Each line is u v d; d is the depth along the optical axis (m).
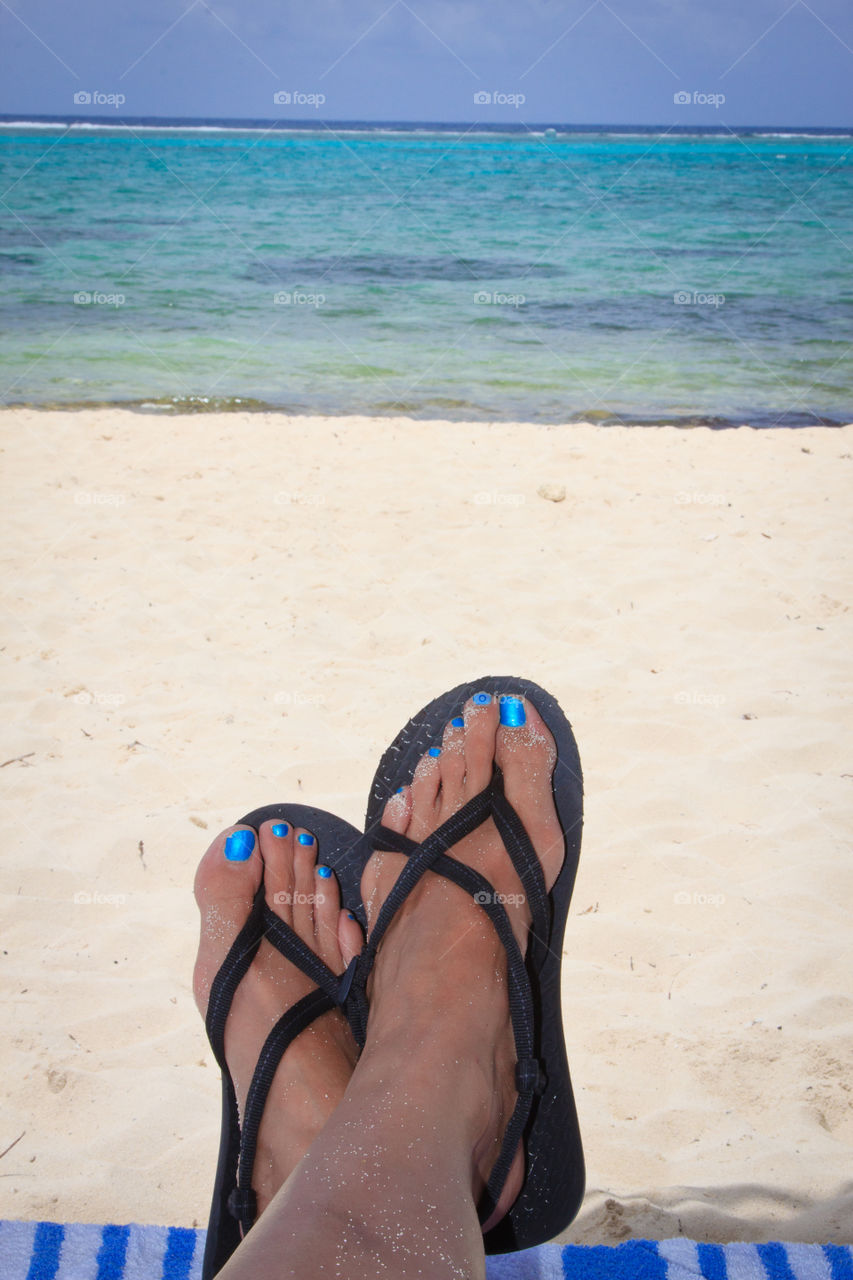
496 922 0.54
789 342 2.44
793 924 0.72
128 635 1.03
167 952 0.71
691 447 1.64
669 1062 0.64
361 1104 0.45
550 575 1.16
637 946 0.71
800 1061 0.64
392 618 1.06
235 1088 0.55
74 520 1.31
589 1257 0.52
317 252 3.71
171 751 0.87
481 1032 0.50
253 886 0.61
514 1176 0.50
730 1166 0.59
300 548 1.23
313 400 1.97
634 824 0.80
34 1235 0.53
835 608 1.08
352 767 0.85
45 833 0.79
